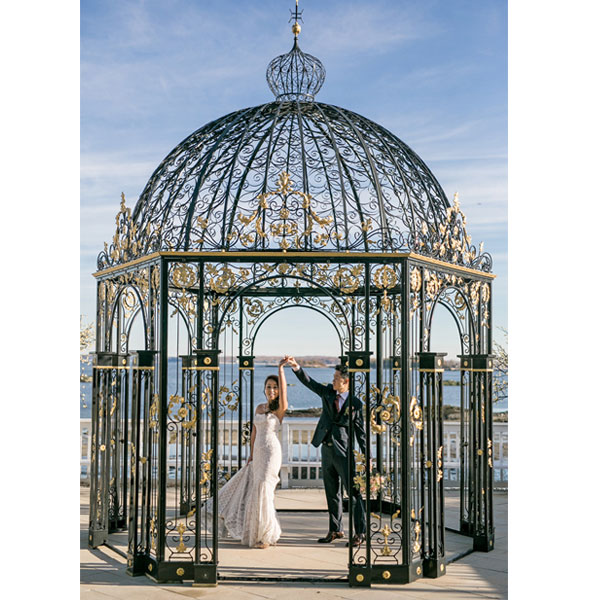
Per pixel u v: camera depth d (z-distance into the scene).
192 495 8.23
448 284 6.32
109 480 6.87
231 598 5.20
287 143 6.33
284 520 7.83
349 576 5.49
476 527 6.67
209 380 5.96
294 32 6.79
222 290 5.68
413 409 5.68
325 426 6.74
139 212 6.48
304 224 5.91
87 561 6.23
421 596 5.26
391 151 6.34
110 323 6.84
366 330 5.78
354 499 6.42
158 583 5.59
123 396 7.27
